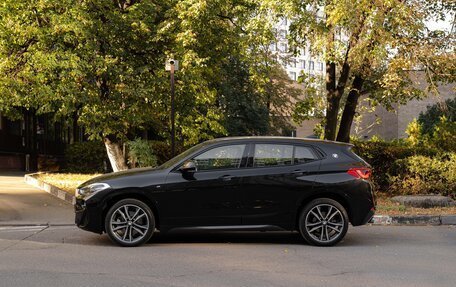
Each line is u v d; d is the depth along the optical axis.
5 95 15.23
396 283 5.93
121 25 15.08
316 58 15.56
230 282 5.86
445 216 11.36
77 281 5.79
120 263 6.80
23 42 14.95
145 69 15.37
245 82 37.19
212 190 8.15
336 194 8.42
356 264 6.96
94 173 22.75
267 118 39.34
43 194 14.75
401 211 12.34
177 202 8.09
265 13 14.85
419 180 14.84
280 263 6.96
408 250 8.07
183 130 17.92
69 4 14.03
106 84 15.84
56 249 7.75
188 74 15.88
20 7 14.35
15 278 5.88
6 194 14.44
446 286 5.82
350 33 13.76
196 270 6.44
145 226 8.07
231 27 17.97
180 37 15.01
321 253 7.75
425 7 14.53
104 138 17.61
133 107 15.68
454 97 38.03
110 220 7.99
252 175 8.27
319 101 18.06
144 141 16.42
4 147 25.44
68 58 14.09
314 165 8.45
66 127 34.53
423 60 13.97
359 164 8.58
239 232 9.66
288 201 8.29
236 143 8.47
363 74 15.34
